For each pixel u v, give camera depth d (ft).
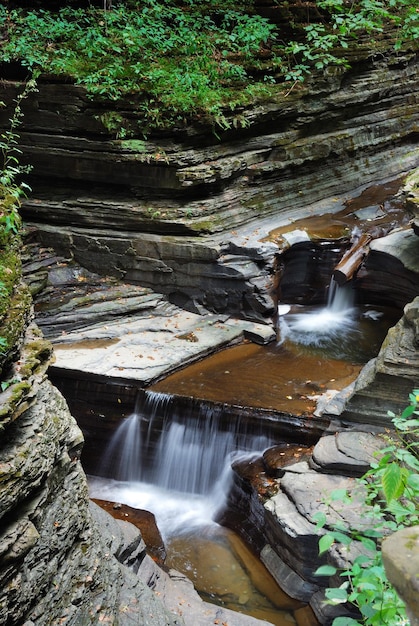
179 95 35.12
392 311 37.09
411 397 15.26
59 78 35.60
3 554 13.56
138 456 30.83
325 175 42.63
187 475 29.89
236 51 39.50
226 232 37.22
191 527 27.76
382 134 45.37
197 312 36.40
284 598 23.76
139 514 26.73
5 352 14.55
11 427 14.65
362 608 11.14
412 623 5.74
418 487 12.22
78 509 16.93
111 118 35.22
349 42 41.32
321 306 38.29
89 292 36.14
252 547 26.23
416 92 47.11
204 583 24.68
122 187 37.06
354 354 33.76
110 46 37.09
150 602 18.45
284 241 36.58
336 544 22.16
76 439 16.98
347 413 27.22
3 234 16.33
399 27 43.62
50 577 15.40
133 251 36.63
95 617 16.47
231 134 37.37
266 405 29.07
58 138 36.42
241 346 34.53
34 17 37.78
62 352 32.32
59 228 37.70
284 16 40.06
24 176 38.27
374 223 39.42
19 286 16.57
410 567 5.74
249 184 38.70
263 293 35.22
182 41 38.19
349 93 42.19
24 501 14.60
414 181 33.71
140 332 34.58
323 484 24.80
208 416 29.35
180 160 35.29
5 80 36.73
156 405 30.12
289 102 39.09
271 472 26.96
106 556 18.49
